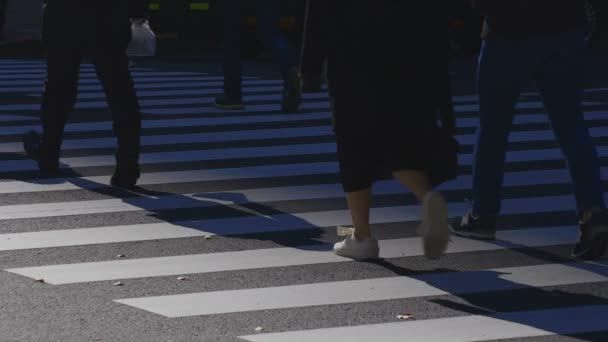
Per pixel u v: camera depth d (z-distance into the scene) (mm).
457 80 29906
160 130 21078
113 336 9648
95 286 11117
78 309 10383
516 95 12398
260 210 14523
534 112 23484
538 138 20250
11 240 12891
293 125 21734
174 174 16875
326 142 19812
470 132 21109
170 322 10031
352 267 11883
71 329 9820
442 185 16125
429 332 9828
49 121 16469
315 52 11711
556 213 14445
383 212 14422
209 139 20062
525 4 11875
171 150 18922
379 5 11516
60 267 11789
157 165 17594
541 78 12148
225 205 14805
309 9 11672
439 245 11266
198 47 40562
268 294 10906
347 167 11945
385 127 11680
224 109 23875
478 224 12945
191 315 10242
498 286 11227
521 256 12352
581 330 9930
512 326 10016
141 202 14938
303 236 13188
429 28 11602
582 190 12070
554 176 16859
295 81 22812
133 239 12984
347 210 14555
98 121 22156
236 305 10555
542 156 18484
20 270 11648
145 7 15492
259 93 26828
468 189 15875
